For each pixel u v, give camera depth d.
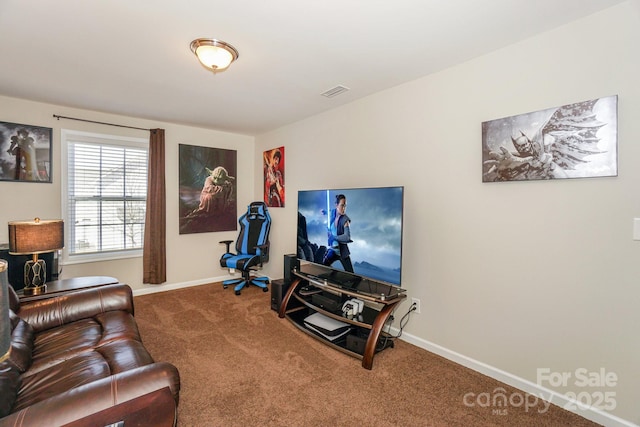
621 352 1.63
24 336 1.64
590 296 1.72
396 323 2.74
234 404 1.81
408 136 2.63
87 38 1.94
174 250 4.21
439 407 1.81
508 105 2.01
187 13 1.68
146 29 1.84
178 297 3.81
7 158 3.08
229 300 3.70
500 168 2.04
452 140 2.32
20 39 1.96
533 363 1.94
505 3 1.58
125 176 3.84
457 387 2.01
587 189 1.72
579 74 1.72
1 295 0.74
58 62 2.29
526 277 1.96
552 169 1.82
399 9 1.63
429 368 2.23
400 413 1.76
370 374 2.14
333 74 2.48
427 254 2.50
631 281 1.59
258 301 3.67
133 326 1.99
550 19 1.72
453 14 1.68
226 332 2.80
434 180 2.45
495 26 1.79
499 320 2.09
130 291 2.34
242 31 1.86
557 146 1.80
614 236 1.64
